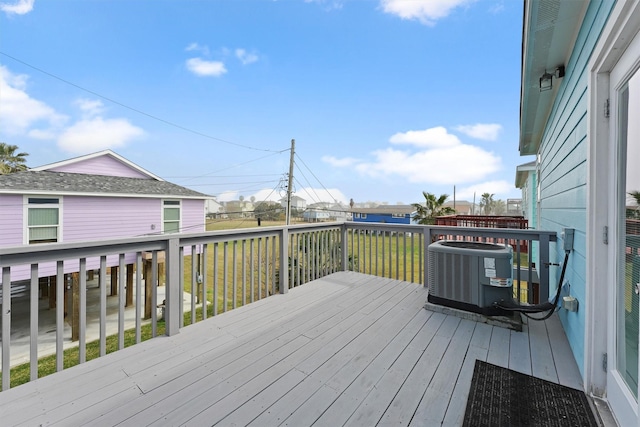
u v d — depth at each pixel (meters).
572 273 2.17
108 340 6.14
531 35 2.32
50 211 7.96
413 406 1.50
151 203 10.11
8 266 1.61
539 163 6.14
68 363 5.23
